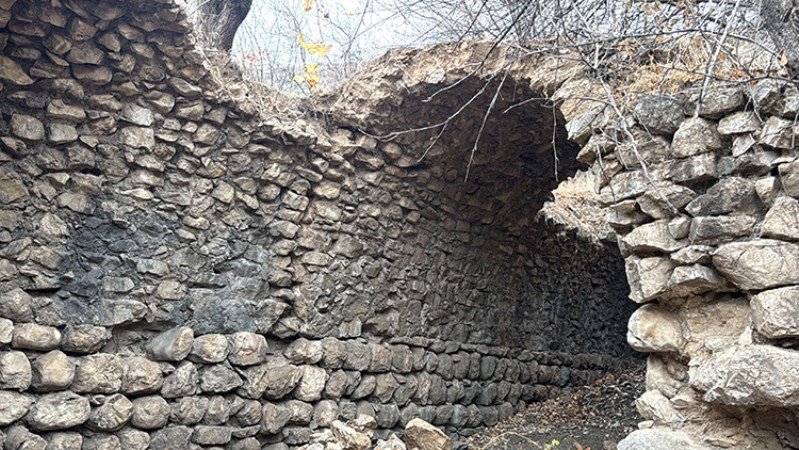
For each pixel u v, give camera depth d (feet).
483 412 21.21
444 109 17.47
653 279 10.59
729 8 11.00
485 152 19.43
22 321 12.31
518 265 24.08
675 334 10.47
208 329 14.87
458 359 20.71
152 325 14.17
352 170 17.79
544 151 19.92
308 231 16.96
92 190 13.50
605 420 21.21
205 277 14.99
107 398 13.06
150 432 13.65
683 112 10.65
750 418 9.52
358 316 17.84
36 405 12.14
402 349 18.81
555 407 23.35
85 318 13.10
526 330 24.25
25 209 12.65
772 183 9.49
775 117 9.61
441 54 16.29
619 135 11.34
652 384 10.69
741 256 9.41
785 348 8.95
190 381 14.20
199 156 15.07
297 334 16.46
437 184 19.81
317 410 16.44
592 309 28.45
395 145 18.26
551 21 12.80
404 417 18.44
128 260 13.88
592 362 27.61
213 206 15.31
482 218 21.88
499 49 15.51
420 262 19.92
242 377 15.11
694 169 10.33
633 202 10.98
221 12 20.31
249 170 15.94
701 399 9.82
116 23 13.23
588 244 27.81
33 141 12.83
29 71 12.66
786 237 9.19
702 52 11.13
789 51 9.32
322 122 17.93
